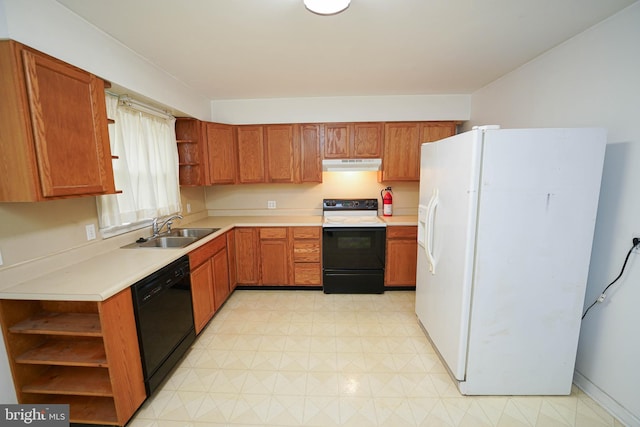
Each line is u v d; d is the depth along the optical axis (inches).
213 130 124.1
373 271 128.6
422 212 91.9
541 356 67.4
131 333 61.2
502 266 64.1
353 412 64.8
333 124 131.7
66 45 58.1
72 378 61.1
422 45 78.5
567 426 60.8
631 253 60.4
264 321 105.7
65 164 56.1
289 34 71.4
